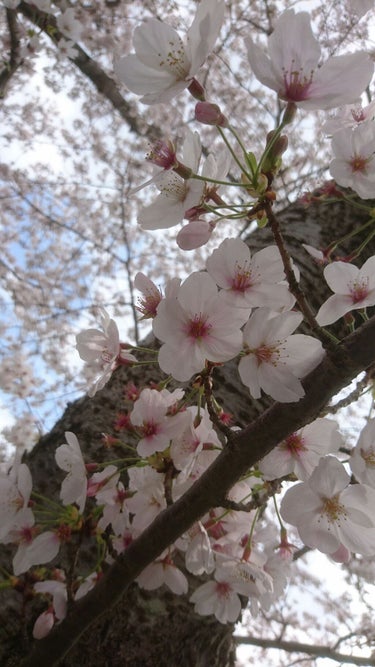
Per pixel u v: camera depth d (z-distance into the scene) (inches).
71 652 9.1
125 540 8.9
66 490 8.2
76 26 29.5
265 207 6.5
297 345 7.3
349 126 9.5
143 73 7.3
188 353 7.1
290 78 6.5
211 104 6.9
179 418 8.0
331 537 7.6
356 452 7.5
